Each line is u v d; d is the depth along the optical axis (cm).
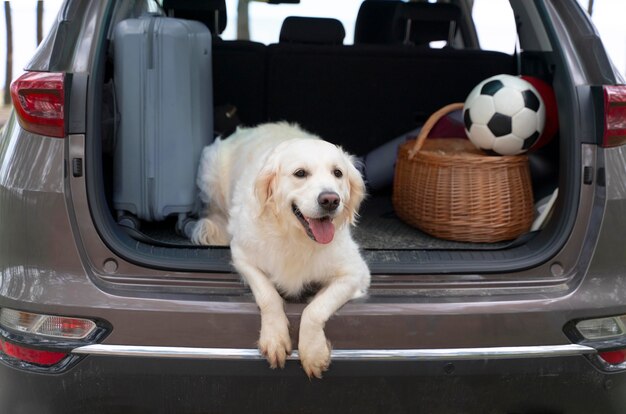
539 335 196
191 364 186
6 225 196
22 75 196
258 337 188
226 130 322
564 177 213
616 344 200
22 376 190
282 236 205
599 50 214
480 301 195
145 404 191
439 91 354
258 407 193
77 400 189
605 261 203
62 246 191
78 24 204
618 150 207
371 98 353
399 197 304
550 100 278
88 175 195
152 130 249
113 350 185
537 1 226
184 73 251
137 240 211
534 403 200
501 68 353
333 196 192
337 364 189
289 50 340
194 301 188
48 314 188
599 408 203
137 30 243
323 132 358
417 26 376
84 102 196
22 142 197
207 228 254
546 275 206
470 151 290
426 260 210
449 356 191
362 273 202
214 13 348
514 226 274
